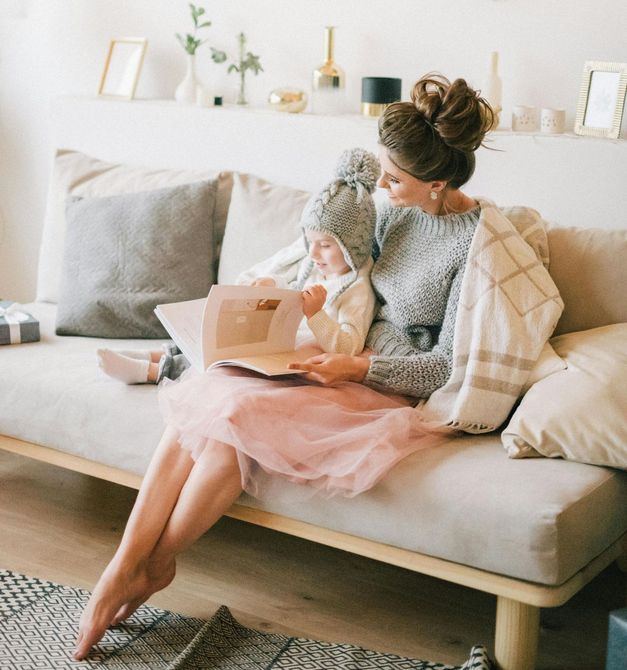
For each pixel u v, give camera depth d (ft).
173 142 9.94
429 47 8.96
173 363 7.34
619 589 7.09
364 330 6.97
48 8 11.03
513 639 5.77
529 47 8.46
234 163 9.61
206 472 6.14
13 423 7.55
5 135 11.70
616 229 7.38
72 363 7.79
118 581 6.09
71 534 7.73
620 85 7.77
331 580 7.18
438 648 6.36
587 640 6.46
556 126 8.13
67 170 9.78
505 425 6.76
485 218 6.69
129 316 8.49
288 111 9.34
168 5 10.34
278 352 6.82
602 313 6.95
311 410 6.23
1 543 7.55
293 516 6.30
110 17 10.71
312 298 6.72
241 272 8.53
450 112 6.37
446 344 6.70
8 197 11.87
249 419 6.02
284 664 6.09
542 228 7.21
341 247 6.91
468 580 5.73
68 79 11.11
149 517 6.21
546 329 6.51
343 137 8.88
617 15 8.00
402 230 7.06
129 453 6.96
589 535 5.69
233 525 7.98
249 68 9.76
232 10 9.98
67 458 7.39
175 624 6.53
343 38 9.41
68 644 6.27
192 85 10.02
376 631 6.55
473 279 6.56
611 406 5.94
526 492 5.58
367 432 6.08
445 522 5.71
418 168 6.50
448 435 6.53
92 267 8.65
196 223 8.70
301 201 8.57
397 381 6.63
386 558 5.99
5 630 6.39
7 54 11.44
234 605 6.82
